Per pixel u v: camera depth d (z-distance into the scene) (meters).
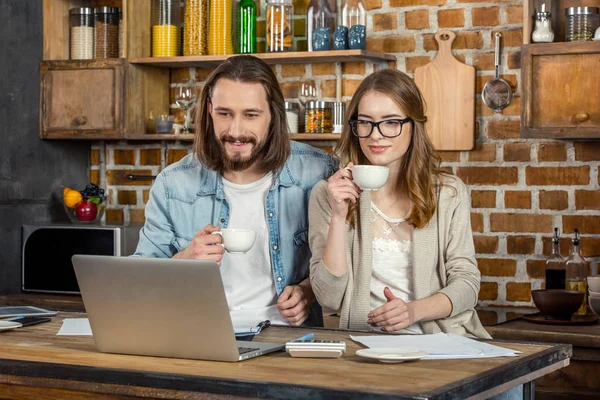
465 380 1.66
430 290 2.59
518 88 3.83
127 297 1.94
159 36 4.30
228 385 1.67
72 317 2.61
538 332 3.16
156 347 1.95
